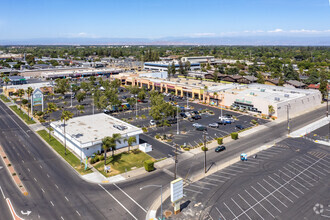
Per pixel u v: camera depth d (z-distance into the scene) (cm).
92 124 9019
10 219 4719
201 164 6906
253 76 19350
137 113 12150
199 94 14688
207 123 10531
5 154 7638
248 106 12356
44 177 6281
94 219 4744
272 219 4669
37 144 8462
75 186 5878
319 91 14138
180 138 8856
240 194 5459
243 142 8469
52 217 4797
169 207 5066
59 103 14400
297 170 6500
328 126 10194
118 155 7494
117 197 5434
